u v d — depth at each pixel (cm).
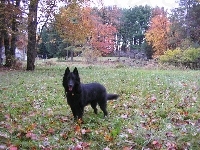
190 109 896
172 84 1435
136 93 1230
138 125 701
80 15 2645
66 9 2528
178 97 1103
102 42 4766
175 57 3678
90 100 820
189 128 645
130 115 834
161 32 5516
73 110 787
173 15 5747
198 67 3491
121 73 2136
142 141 580
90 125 723
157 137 586
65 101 1053
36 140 586
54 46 7162
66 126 711
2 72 2159
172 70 2969
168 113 852
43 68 2694
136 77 1803
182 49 4156
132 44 8112
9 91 1255
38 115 827
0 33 2695
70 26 2595
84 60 4897
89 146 571
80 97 767
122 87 1373
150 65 3544
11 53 2830
